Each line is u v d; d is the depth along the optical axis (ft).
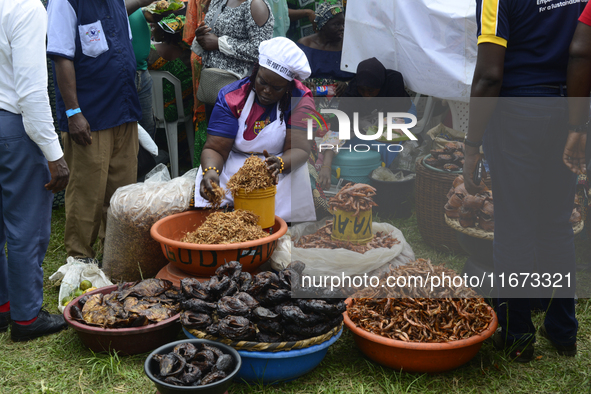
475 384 7.69
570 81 7.02
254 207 9.84
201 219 10.61
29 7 7.61
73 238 11.30
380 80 12.17
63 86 10.11
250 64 12.80
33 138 8.02
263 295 7.79
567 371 7.98
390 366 7.85
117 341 8.07
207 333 7.25
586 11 6.76
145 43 14.47
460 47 11.60
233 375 6.55
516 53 7.27
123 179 11.77
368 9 13.03
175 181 10.87
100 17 10.37
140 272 10.52
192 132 16.94
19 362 8.18
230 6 12.76
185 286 7.79
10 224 8.45
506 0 7.00
